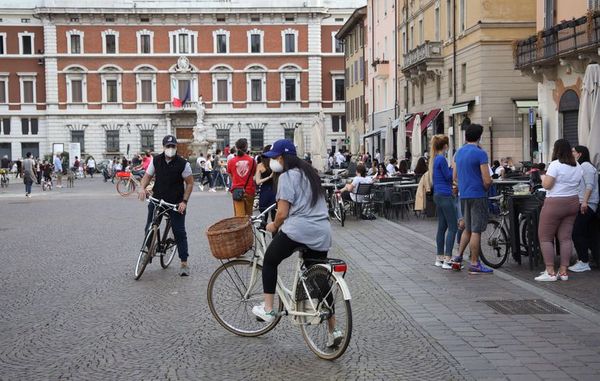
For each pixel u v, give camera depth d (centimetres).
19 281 1287
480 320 951
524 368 742
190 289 1196
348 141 8438
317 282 805
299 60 9419
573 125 3150
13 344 863
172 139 1327
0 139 9269
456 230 1356
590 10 2759
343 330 785
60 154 8194
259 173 1792
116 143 9300
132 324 955
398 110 6128
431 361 771
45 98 9281
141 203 3400
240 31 9344
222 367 767
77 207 3166
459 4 4472
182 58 9244
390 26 6397
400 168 3156
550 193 1222
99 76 9238
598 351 801
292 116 9450
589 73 1370
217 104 9375
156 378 730
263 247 912
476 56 4169
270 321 856
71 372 752
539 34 3188
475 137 1295
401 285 1201
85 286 1233
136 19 9212
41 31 9269
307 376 733
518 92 4106
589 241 1345
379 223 2255
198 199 3619
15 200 3759
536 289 1151
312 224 812
